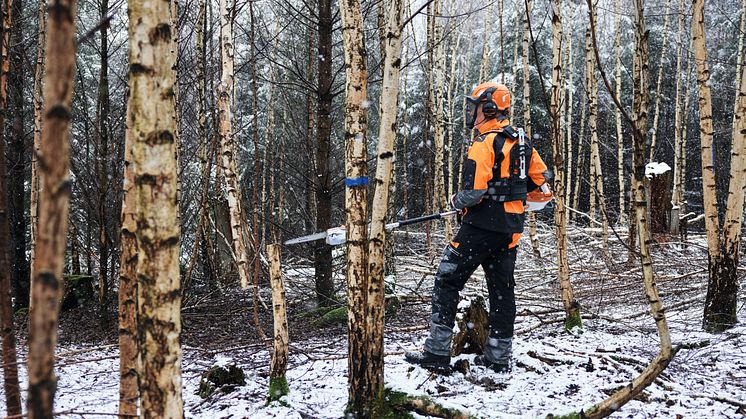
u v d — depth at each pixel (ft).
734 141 16.28
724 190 61.31
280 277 11.65
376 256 9.53
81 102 28.53
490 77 67.56
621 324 18.30
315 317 23.47
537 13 64.59
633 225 28.91
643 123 8.00
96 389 14.35
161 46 4.71
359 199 9.66
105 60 22.75
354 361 9.87
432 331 12.69
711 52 64.23
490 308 13.10
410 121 67.41
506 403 10.94
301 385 12.78
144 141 4.76
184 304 24.79
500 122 12.76
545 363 13.61
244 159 51.37
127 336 7.22
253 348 18.34
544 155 67.97
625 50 69.51
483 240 12.37
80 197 29.19
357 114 9.59
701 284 22.81
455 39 47.44
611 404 7.96
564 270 17.08
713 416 10.02
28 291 28.27
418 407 10.11
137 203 4.86
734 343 14.79
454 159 69.31
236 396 12.15
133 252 7.17
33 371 3.23
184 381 14.52
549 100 16.76
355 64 9.58
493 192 12.34
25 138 28.27
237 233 18.90
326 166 24.82
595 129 33.88
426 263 35.45
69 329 23.09
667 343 7.60
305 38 35.60
